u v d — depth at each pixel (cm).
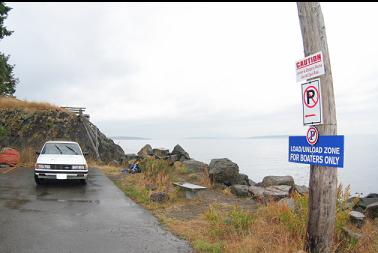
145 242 714
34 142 2412
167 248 681
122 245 691
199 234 770
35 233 745
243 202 1146
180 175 1633
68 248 659
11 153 2028
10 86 3158
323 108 554
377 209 1069
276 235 687
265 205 1032
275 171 10269
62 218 883
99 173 1861
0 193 1187
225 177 1462
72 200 1120
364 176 9638
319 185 566
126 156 2453
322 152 553
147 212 985
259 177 8256
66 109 2705
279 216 781
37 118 2503
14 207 983
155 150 2266
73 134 2542
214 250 654
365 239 715
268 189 1231
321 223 565
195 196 1163
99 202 1105
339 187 759
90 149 2552
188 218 923
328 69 555
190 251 666
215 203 1084
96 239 722
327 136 545
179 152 2136
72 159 1448
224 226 783
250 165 14575
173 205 1075
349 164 17150
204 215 927
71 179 1407
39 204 1035
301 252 574
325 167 560
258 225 744
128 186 1405
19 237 712
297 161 604
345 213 705
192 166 1742
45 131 2478
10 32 2564
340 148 521
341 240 680
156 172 1525
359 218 873
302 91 591
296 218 711
